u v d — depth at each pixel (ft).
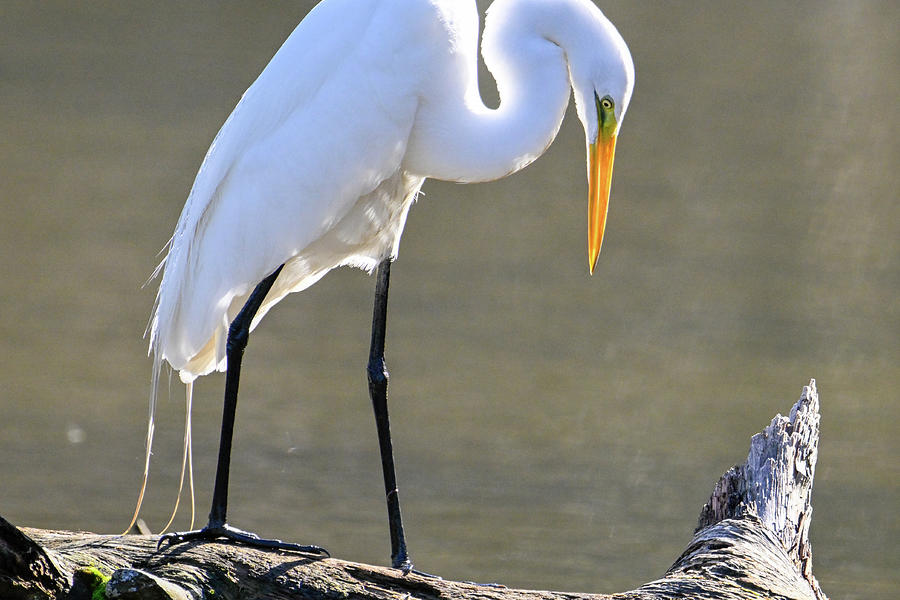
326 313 55.57
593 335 53.98
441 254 63.46
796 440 23.71
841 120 91.86
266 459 41.63
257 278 20.89
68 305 54.13
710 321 55.98
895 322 56.54
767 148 84.43
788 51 114.83
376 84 20.57
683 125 89.15
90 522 36.91
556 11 21.44
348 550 35.88
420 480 40.55
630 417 46.11
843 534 38.65
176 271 21.25
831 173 79.41
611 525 38.01
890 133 88.84
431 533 37.19
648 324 55.47
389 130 20.76
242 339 20.43
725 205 72.54
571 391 48.24
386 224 22.12
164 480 39.86
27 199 67.26
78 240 61.93
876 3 142.00
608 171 22.17
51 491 38.65
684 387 49.01
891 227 69.41
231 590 17.71
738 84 101.60
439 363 50.37
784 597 19.85
